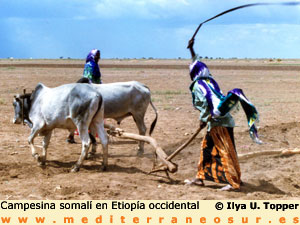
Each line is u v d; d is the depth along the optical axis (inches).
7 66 2046.0
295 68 1999.3
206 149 276.4
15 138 430.9
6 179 291.0
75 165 315.0
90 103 307.1
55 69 1824.6
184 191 270.4
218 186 286.5
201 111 269.7
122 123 536.7
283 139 425.1
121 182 286.5
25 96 343.3
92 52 409.7
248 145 396.5
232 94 257.3
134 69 1883.6
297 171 318.0
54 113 314.0
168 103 733.9
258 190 276.5
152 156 370.0
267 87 1066.7
